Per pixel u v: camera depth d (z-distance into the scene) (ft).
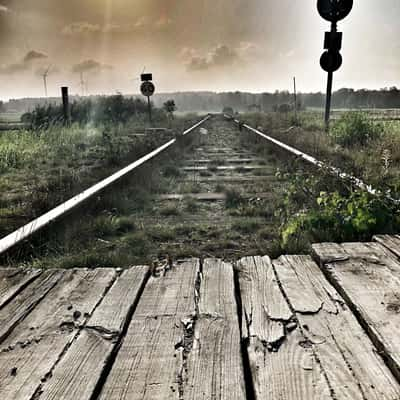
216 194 17.76
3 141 39.01
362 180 15.15
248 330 5.02
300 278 6.68
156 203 16.33
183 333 5.04
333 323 5.16
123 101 81.97
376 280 6.31
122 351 4.68
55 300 6.08
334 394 3.82
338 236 9.75
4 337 5.06
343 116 37.58
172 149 32.40
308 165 20.81
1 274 7.13
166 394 3.91
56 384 4.12
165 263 7.50
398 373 4.06
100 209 14.32
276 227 12.05
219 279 6.72
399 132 33.73
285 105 116.78
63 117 60.03
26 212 14.34
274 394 3.84
